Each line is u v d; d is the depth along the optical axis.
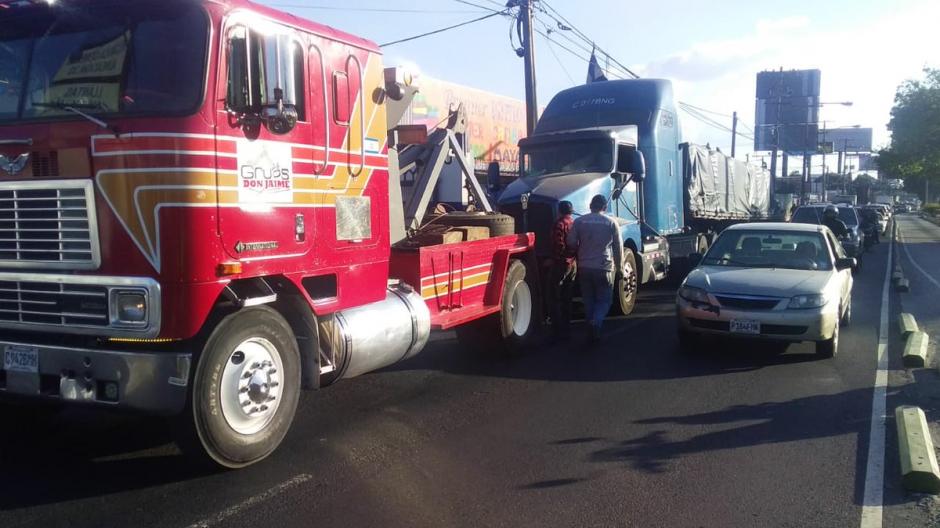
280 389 5.71
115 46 5.17
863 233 26.36
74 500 4.97
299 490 5.15
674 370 8.76
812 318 8.85
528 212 12.20
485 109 29.16
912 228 53.41
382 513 4.80
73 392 5.12
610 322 12.15
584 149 13.55
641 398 7.55
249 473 5.46
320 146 6.09
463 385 8.08
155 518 4.69
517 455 5.89
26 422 6.41
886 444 6.20
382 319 6.79
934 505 5.02
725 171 21.02
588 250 10.24
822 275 9.60
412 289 7.51
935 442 6.27
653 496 5.12
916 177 54.09
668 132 15.60
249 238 5.38
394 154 7.86
